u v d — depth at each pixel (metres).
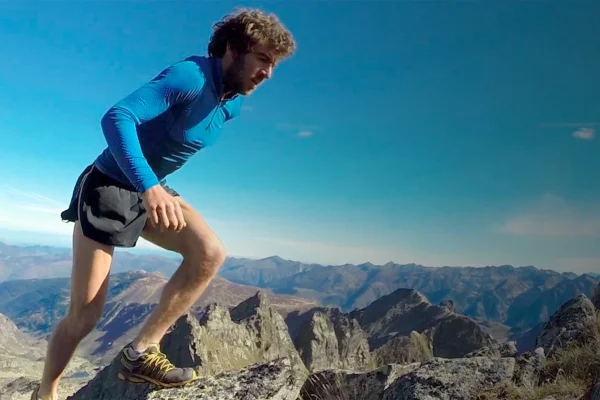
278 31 3.52
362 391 5.64
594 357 5.60
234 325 72.62
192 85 3.39
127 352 4.08
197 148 3.70
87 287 3.64
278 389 4.28
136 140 3.18
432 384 4.98
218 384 4.32
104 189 3.59
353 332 102.56
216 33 3.62
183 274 3.99
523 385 5.16
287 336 83.19
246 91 3.67
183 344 53.12
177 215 3.15
